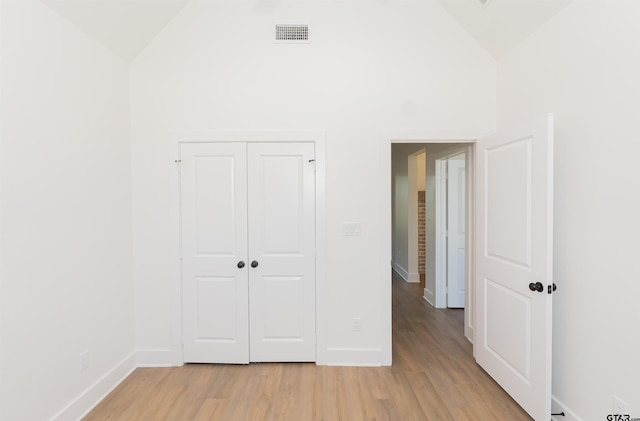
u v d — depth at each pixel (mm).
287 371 2533
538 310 1882
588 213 1724
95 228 2197
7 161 1598
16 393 1638
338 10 2590
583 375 1763
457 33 2584
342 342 2637
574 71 1807
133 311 2609
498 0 2133
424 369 2557
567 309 1874
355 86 2596
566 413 1875
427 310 3963
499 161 2260
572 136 1828
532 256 1928
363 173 2605
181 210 2627
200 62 2596
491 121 2594
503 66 2490
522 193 2016
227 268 2629
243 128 2605
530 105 2184
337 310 2631
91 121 2168
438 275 4055
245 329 2637
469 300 3111
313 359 2648
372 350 2623
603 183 1631
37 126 1762
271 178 2619
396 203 6137
